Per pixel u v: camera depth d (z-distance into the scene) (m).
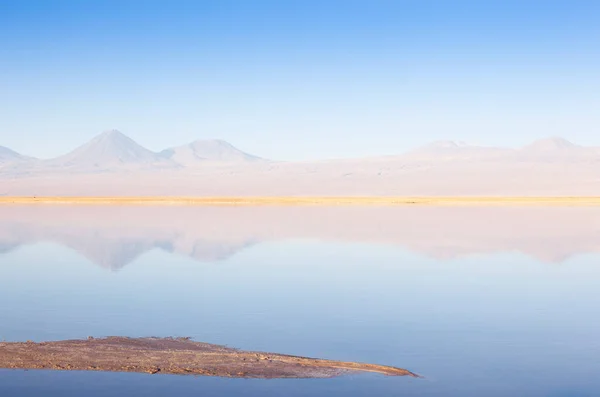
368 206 109.94
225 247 44.16
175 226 62.25
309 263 36.03
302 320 21.12
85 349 17.05
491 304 24.39
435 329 20.09
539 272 33.03
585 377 15.52
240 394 13.88
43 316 21.53
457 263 36.25
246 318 21.45
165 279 30.08
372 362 16.55
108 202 128.50
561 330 20.11
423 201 126.12
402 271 33.16
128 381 14.62
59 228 60.00
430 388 14.63
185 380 14.77
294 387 14.46
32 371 15.25
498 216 77.25
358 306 23.73
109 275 31.47
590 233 53.84
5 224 65.19
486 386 14.73
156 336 18.81
